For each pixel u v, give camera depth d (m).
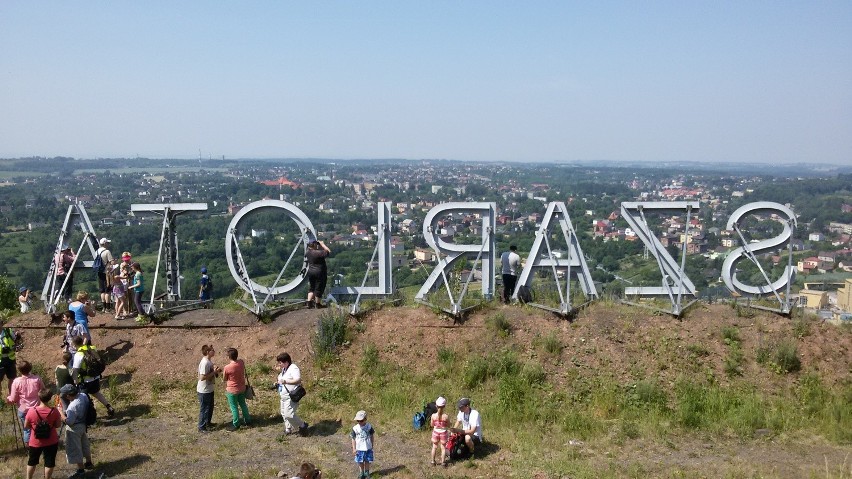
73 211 16.30
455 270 16.66
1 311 16.33
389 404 12.01
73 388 9.38
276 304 15.38
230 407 11.38
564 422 11.23
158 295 16.53
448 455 9.80
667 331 13.50
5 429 10.89
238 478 9.15
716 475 9.29
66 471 9.44
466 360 13.16
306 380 12.98
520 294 14.96
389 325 14.23
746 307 14.12
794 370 12.52
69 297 16.00
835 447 10.33
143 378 13.27
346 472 9.47
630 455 10.08
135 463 9.69
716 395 11.81
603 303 14.60
